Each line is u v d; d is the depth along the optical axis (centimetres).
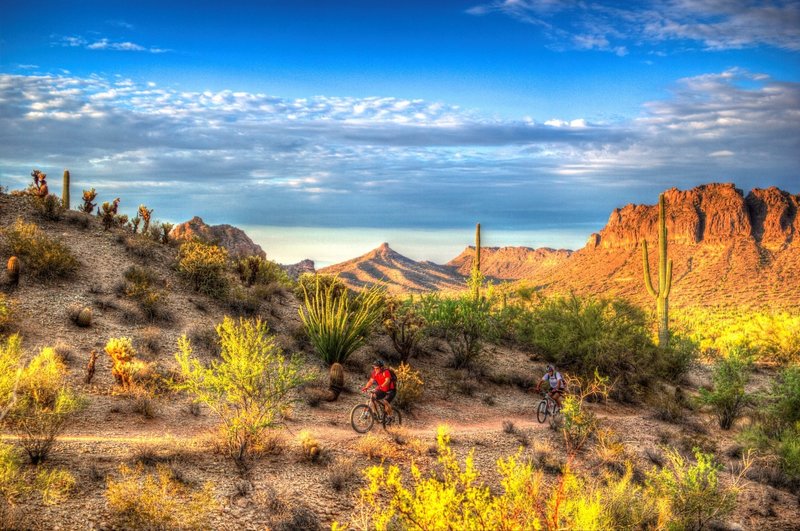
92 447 895
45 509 678
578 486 771
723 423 1825
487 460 1165
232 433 974
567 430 1402
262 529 754
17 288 1650
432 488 532
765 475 1286
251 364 989
